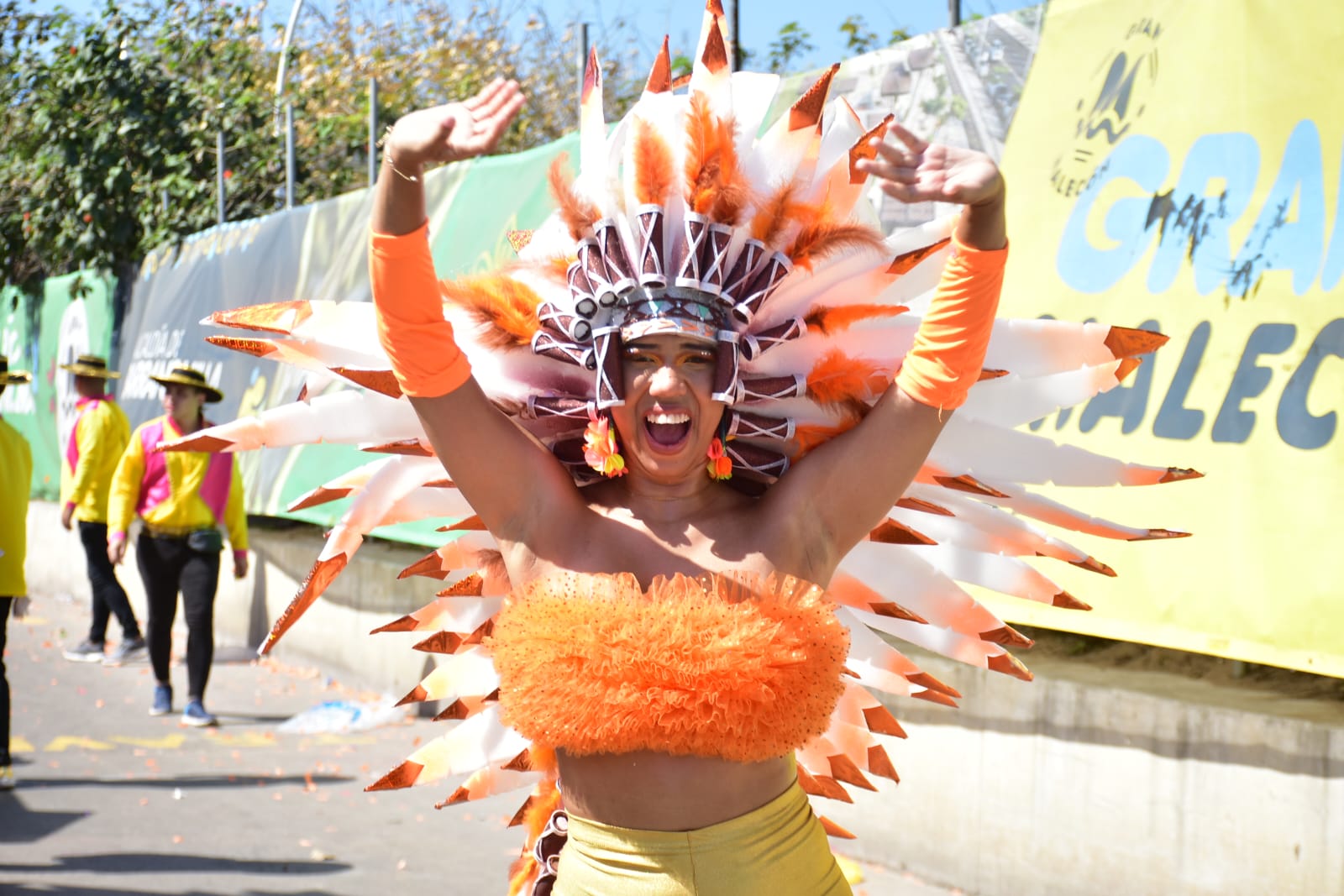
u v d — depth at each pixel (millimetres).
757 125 2332
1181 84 4078
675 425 2227
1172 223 4070
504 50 13227
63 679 8523
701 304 2211
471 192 7152
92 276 12305
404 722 7281
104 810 5613
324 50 13305
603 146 2295
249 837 5238
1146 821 3920
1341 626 3586
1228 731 3740
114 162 12133
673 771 2121
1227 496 3869
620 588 2137
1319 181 3746
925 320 2162
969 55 4688
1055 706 4168
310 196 12125
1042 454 2475
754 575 2178
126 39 12453
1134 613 4070
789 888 2143
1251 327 3869
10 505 5934
